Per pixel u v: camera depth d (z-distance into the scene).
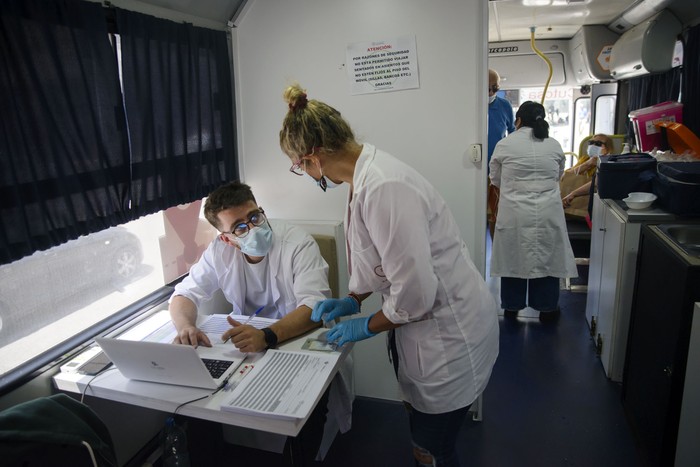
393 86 2.15
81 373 1.55
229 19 2.33
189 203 2.26
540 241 3.16
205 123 2.23
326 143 1.30
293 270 1.91
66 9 1.51
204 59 2.18
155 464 2.05
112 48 1.70
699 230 2.14
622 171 2.65
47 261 1.63
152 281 2.11
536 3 3.68
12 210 1.40
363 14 2.12
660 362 1.84
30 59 1.41
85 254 1.77
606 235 2.73
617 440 2.15
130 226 1.97
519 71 5.23
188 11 2.07
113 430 1.86
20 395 1.49
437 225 1.36
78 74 1.56
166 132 1.97
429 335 1.44
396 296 1.30
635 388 2.17
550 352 2.93
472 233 2.21
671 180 2.30
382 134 2.22
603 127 4.91
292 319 1.67
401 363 1.54
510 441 2.18
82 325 1.78
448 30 2.04
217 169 2.35
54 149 1.50
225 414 1.32
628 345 2.31
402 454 2.13
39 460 1.01
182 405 1.36
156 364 1.41
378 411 2.44
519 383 2.62
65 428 1.09
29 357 1.60
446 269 1.40
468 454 2.11
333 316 1.67
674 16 3.44
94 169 1.65
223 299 2.42
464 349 1.45
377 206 1.25
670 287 1.79
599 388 2.54
